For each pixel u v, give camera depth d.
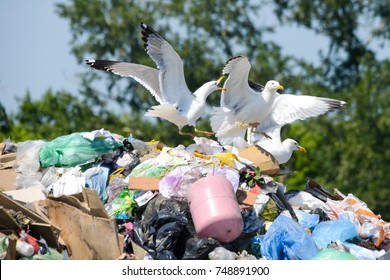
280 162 18.91
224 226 15.34
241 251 15.84
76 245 15.50
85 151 17.91
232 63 19.47
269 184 17.19
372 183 33.22
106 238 15.09
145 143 18.62
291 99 20.62
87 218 15.38
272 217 16.66
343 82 39.09
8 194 16.66
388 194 33.06
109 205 16.56
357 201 18.09
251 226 16.23
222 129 20.14
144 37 19.14
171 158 17.22
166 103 18.89
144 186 16.47
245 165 17.33
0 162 18.16
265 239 15.75
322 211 17.28
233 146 19.39
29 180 17.66
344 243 16.14
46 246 15.12
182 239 15.53
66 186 17.03
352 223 16.62
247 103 20.11
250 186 16.97
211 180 15.72
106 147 18.03
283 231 15.77
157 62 19.23
